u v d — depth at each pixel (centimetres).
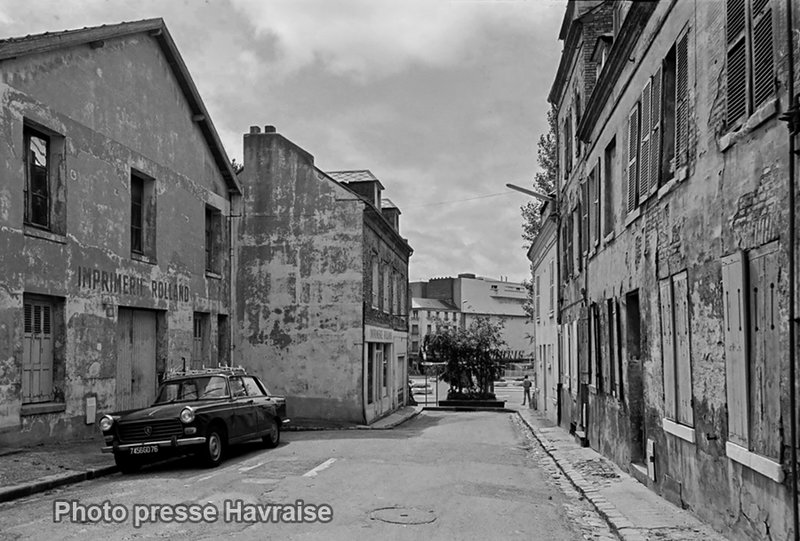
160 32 1764
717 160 740
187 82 1920
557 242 2375
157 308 1761
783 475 576
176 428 1194
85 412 1453
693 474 837
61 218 1405
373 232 2719
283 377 2502
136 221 1745
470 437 2016
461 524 820
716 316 745
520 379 7669
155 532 747
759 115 617
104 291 1534
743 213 666
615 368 1317
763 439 621
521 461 1459
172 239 1861
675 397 906
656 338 1002
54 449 1287
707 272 774
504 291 9912
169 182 1853
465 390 4228
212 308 2116
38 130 1373
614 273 1316
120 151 1619
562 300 2270
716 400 748
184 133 1956
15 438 1251
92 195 1504
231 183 2248
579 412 1823
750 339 650
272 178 2556
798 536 541
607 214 1446
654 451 1016
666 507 903
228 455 1428
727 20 707
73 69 1452
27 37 1305
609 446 1391
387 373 3170
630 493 1016
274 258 2534
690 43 839
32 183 1363
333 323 2491
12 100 1266
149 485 1044
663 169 972
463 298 9350
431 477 1165
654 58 1019
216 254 2197
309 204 2530
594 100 1472
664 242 955
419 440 1830
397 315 3372
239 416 1373
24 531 747
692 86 830
